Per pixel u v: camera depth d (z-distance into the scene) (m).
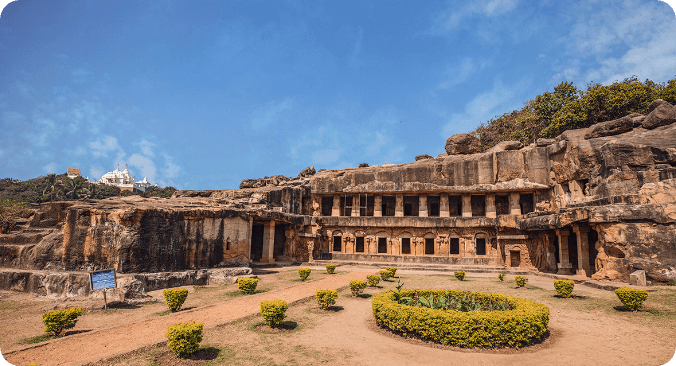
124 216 23.91
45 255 24.44
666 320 15.55
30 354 11.59
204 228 29.56
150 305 20.14
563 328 15.11
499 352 12.07
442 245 45.50
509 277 33.22
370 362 11.08
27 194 109.12
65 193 113.19
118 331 14.22
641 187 26.42
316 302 20.42
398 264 43.41
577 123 50.66
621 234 24.48
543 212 35.84
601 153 32.66
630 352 12.03
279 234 49.03
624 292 17.73
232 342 12.98
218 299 21.39
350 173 51.50
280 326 15.11
